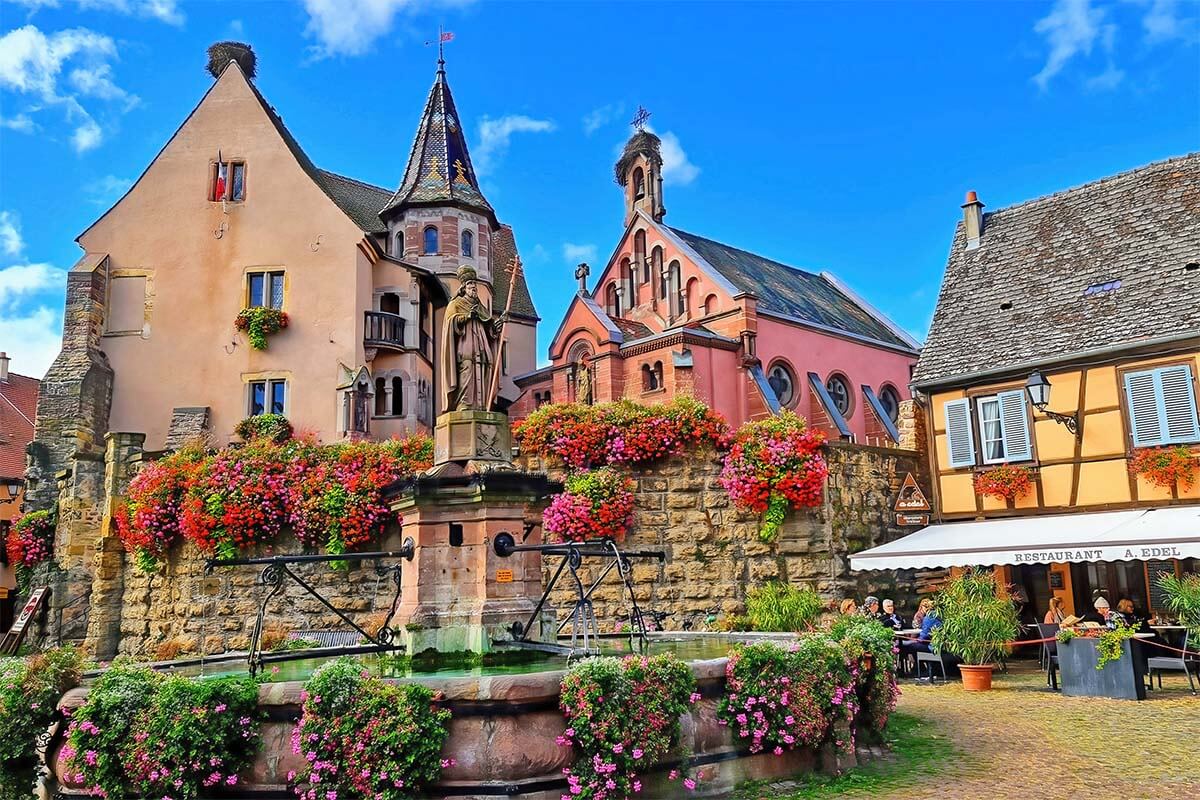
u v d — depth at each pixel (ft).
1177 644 51.65
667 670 25.04
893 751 32.01
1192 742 32.99
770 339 115.96
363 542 60.44
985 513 68.80
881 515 68.23
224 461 63.98
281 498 62.18
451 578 34.73
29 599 77.46
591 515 59.62
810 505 62.13
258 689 24.41
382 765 22.59
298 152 115.85
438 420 37.99
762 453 61.87
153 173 104.99
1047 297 71.41
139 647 65.41
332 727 23.02
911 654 55.11
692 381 105.50
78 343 98.17
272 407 99.40
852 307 146.20
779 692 27.14
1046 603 66.90
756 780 26.94
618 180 143.84
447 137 121.49
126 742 23.72
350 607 59.77
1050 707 41.57
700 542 61.72
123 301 102.01
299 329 100.27
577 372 116.26
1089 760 30.32
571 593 59.47
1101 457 63.98
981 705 42.60
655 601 60.23
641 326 123.34
